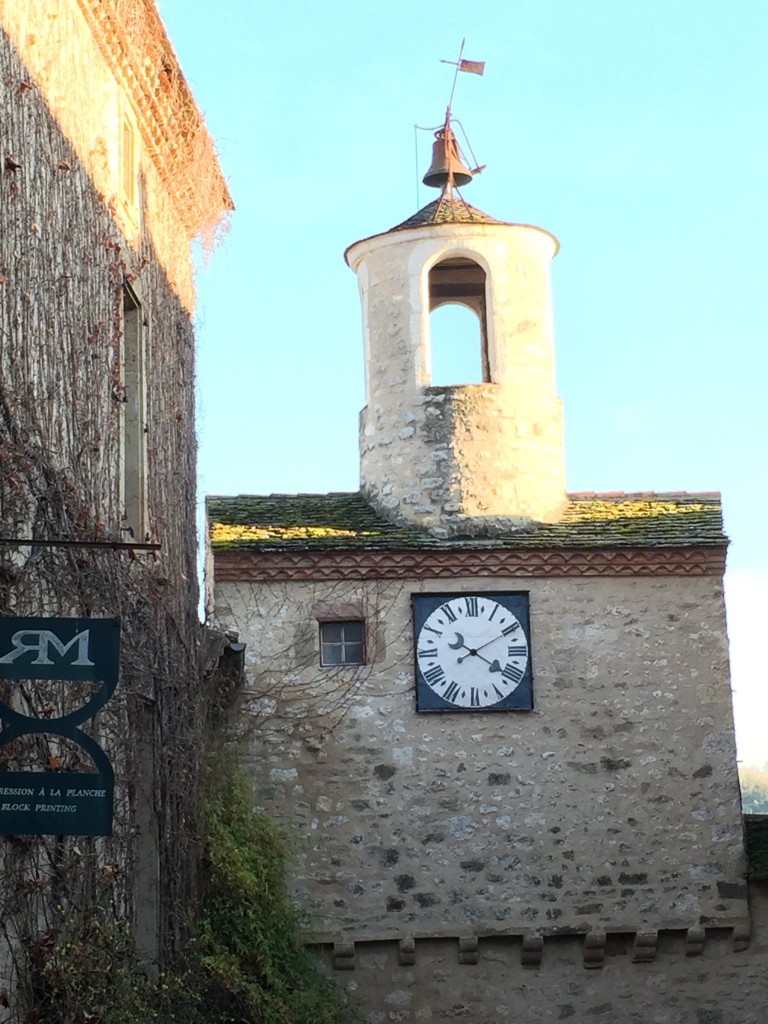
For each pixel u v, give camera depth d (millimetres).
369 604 18281
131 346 14672
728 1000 17672
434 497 18766
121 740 12914
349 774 17906
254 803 17734
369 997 17531
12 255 10750
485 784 17938
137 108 14891
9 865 10117
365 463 19609
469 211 19812
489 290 19516
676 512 19109
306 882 17641
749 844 18141
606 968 17719
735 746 18109
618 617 18359
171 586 15070
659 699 18188
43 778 9164
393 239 19641
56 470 11461
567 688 18188
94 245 13094
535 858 17797
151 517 14695
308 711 18016
